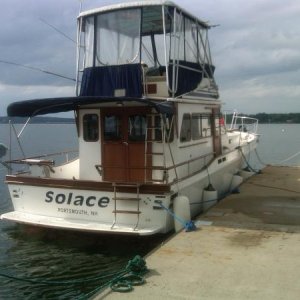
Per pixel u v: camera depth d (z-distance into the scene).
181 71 9.84
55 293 7.20
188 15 10.16
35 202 9.28
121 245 9.20
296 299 5.12
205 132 11.58
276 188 12.45
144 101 8.10
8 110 9.20
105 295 5.30
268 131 92.62
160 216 8.32
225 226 8.27
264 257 6.52
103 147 9.82
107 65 9.60
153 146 9.43
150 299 5.19
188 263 6.33
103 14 9.70
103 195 8.59
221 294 5.29
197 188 10.23
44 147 37.41
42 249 9.20
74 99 8.45
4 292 7.28
